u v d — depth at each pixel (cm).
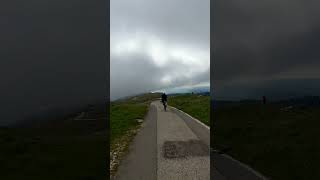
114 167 905
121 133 1692
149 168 880
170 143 1305
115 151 1148
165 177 784
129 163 950
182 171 837
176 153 1089
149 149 1176
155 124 2125
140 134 1614
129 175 816
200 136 1491
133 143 1324
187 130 1747
